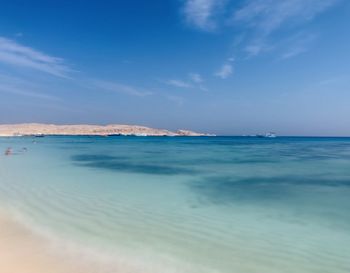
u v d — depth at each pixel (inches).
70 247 318.0
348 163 1316.4
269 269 278.4
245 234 370.6
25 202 512.1
